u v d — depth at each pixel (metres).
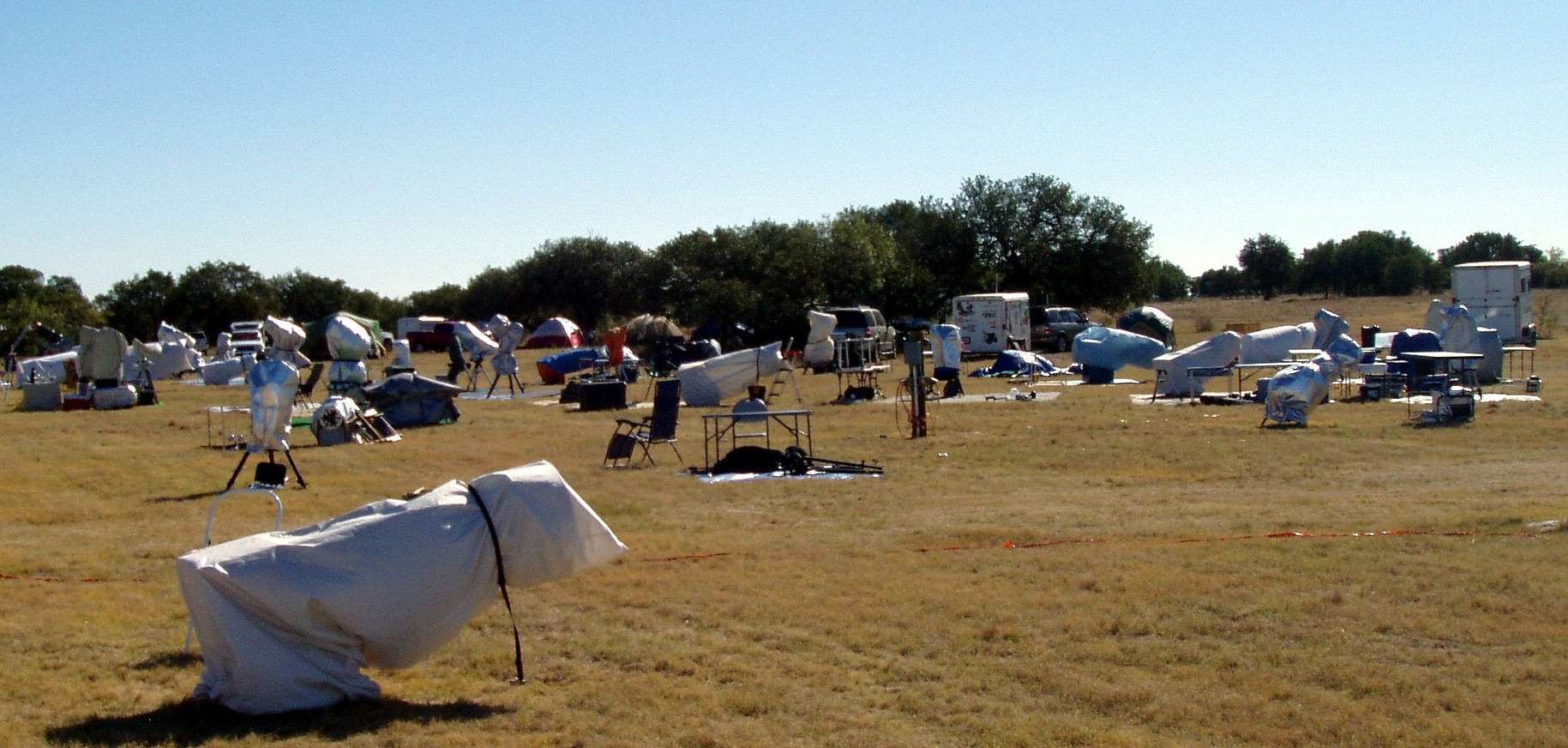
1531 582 9.29
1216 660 7.78
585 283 83.50
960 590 9.80
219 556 6.88
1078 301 68.12
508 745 6.40
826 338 39.38
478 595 7.28
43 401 30.72
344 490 16.72
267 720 6.77
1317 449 18.55
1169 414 23.94
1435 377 25.75
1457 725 6.45
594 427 24.69
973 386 32.97
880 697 7.24
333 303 94.75
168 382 42.47
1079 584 9.88
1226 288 132.25
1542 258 113.50
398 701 7.16
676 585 10.25
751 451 17.69
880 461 18.58
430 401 25.52
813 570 10.73
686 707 7.06
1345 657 7.71
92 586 10.56
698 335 51.25
